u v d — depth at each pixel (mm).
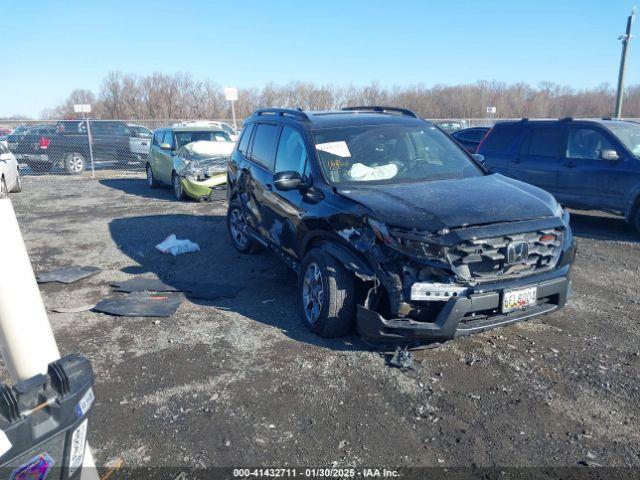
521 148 9523
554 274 4039
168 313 5113
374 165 4996
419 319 3824
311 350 4281
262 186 5926
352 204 4215
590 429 3217
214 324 4867
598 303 5305
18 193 13805
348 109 6668
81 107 19578
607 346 4312
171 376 3920
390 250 3826
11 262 1834
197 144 12422
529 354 4176
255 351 4293
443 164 5250
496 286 3781
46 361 1938
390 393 3635
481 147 10281
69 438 1653
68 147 18281
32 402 1591
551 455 2982
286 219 5223
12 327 1863
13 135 18000
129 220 9906
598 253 7309
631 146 8414
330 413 3410
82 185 15531
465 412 3402
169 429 3266
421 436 3166
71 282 6176
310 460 2965
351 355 4180
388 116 5914
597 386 3695
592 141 8617
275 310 5184
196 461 2967
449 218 3814
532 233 3947
